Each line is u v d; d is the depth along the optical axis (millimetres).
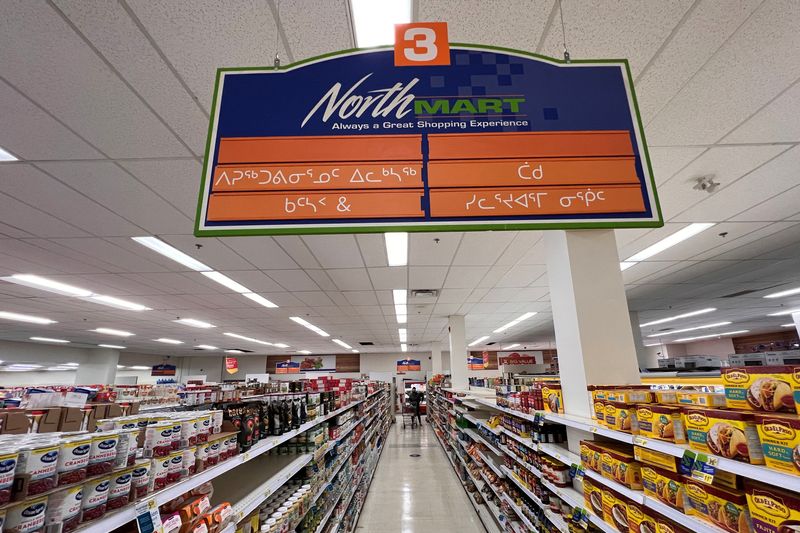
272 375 20578
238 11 1700
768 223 4379
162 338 12633
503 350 22250
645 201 1312
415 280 6434
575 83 1448
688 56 2004
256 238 4402
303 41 1855
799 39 1903
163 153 2732
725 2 1724
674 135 2686
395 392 20578
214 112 1371
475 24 1804
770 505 1038
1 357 12211
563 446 2578
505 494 3877
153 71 2014
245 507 1849
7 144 2592
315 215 1269
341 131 1363
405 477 7102
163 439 1335
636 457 1628
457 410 7312
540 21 1797
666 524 1449
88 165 2863
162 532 1200
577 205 1298
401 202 1287
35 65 1955
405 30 1480
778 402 1123
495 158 1346
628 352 2318
